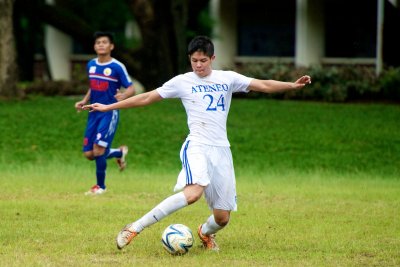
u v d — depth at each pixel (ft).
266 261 71.77
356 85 224.53
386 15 239.91
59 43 327.88
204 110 74.49
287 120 193.47
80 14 316.60
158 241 80.79
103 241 79.77
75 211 98.37
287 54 314.55
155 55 233.76
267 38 316.40
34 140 171.01
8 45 205.05
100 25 317.22
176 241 73.56
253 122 190.70
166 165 156.25
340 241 81.82
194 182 72.43
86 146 115.96
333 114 201.05
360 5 297.33
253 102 219.00
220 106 74.79
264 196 115.96
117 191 118.21
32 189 119.03
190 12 246.88
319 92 225.56
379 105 215.92
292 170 152.35
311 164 157.28
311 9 283.59
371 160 160.45
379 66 236.02
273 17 315.17
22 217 93.61
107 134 114.42
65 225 88.63
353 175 146.92
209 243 77.30
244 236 84.58
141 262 70.03
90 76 115.03
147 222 72.95
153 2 229.66
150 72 234.99
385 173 150.20
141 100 75.82
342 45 300.40
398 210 103.65
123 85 114.93
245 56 317.83
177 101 221.66
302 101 225.15
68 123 185.57
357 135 178.29
